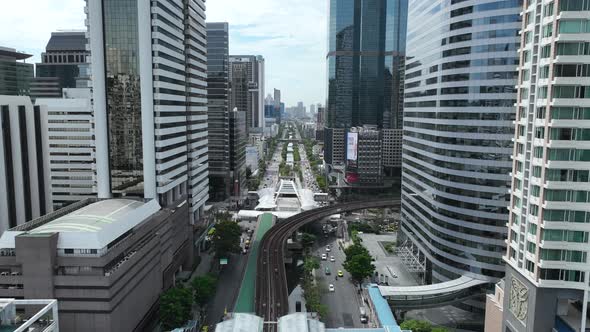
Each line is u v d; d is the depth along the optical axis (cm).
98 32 13338
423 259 15988
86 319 9425
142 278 11350
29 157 15288
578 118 7525
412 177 17012
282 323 9000
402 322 11894
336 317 12875
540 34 7888
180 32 15488
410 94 17188
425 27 15325
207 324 12075
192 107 16800
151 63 13450
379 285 14162
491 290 12912
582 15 7238
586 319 7925
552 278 7769
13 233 9744
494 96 12406
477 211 12988
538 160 7925
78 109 19725
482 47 12538
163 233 13212
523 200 8456
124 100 13612
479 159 12838
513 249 8819
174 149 15012
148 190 13862
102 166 13825
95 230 9700
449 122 13562
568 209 7656
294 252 19550
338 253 19388
